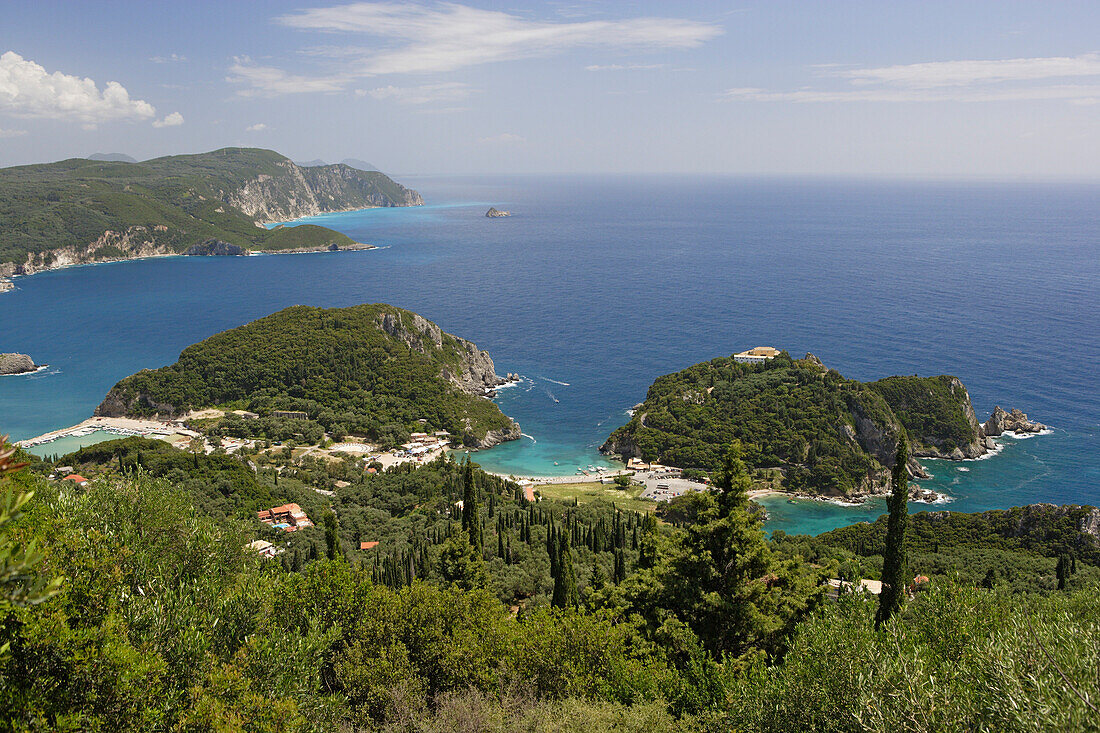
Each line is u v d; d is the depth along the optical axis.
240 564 36.06
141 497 33.47
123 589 23.97
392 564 67.75
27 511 24.42
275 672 25.44
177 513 33.94
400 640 34.38
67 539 24.56
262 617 29.48
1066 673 17.73
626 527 95.38
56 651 18.78
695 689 30.45
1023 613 22.64
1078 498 129.00
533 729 28.25
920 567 82.81
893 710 18.84
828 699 20.98
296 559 75.69
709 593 40.06
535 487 137.50
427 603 36.25
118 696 19.39
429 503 114.75
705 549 41.09
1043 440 153.38
